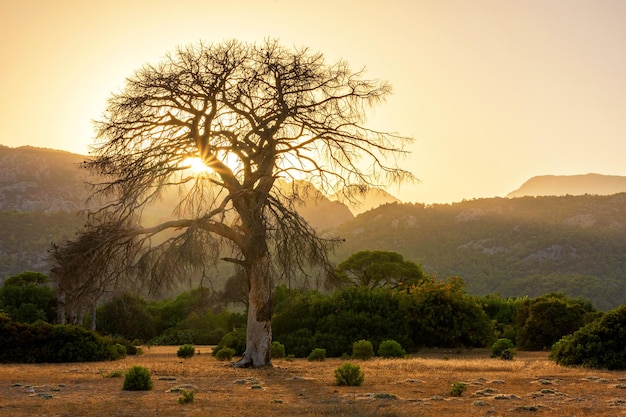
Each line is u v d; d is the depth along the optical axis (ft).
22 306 141.49
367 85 62.34
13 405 35.81
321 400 38.70
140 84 59.36
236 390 44.09
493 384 48.06
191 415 32.96
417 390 44.29
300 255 59.57
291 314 103.91
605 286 487.20
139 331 165.68
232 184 60.34
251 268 60.23
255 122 60.29
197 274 56.44
